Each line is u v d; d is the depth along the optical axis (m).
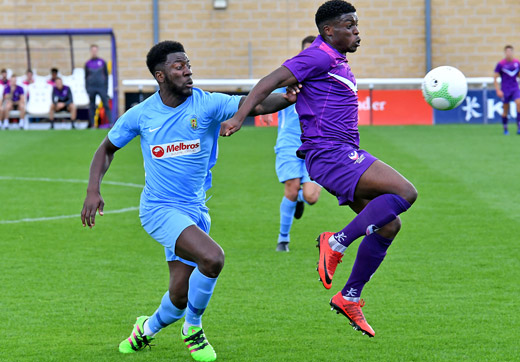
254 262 23.83
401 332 17.19
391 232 14.91
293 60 14.85
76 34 68.19
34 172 42.81
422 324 17.73
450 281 21.38
